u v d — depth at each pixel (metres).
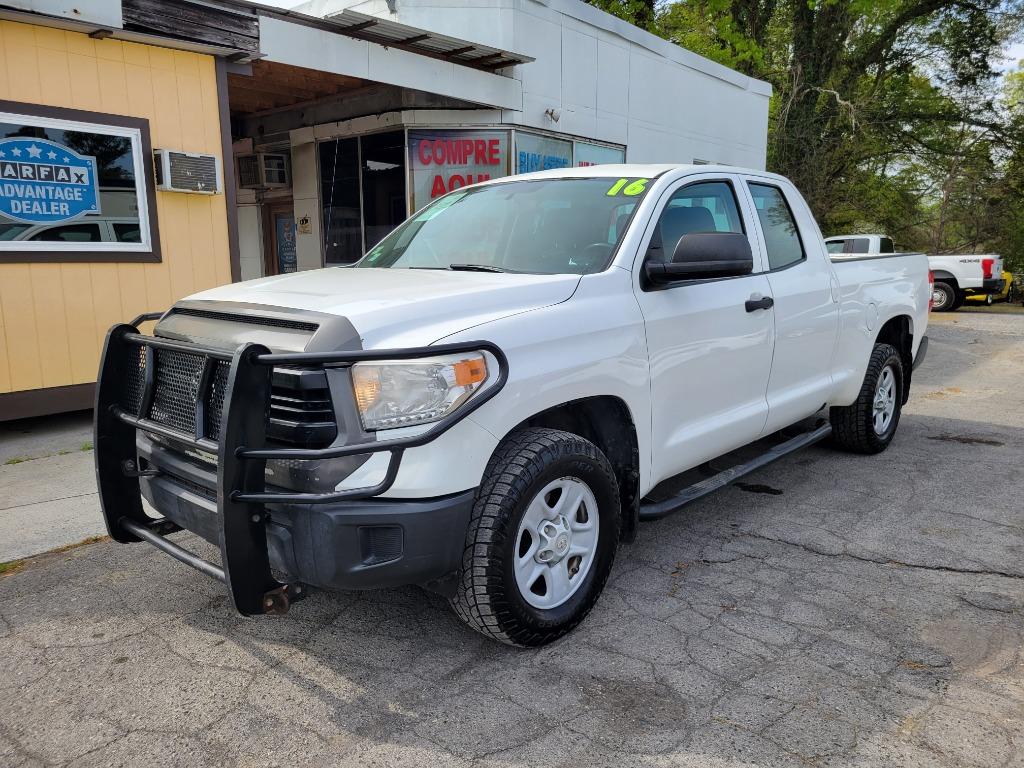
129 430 3.27
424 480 2.57
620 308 3.33
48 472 5.45
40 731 2.56
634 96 13.35
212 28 7.21
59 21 6.23
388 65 9.12
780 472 5.39
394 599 3.50
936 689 2.75
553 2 11.43
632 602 3.44
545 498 3.01
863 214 27.86
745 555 3.96
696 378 3.77
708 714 2.61
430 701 2.71
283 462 2.63
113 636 3.18
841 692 2.74
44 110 6.43
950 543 4.11
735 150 16.59
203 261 7.62
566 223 3.76
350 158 11.98
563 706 2.67
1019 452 5.94
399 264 3.97
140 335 3.27
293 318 2.74
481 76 10.34
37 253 6.47
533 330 2.92
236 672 2.91
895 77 27.39
